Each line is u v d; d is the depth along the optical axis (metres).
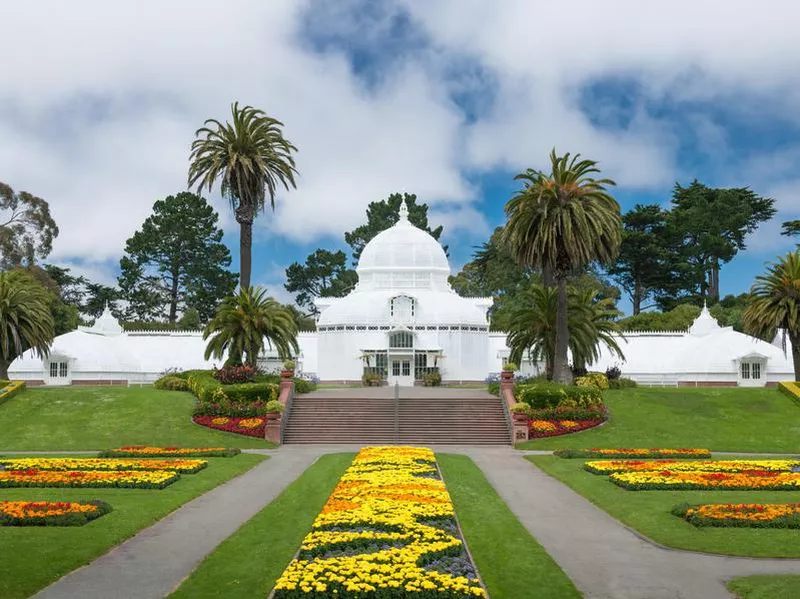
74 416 60.50
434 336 91.12
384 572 20.27
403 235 101.62
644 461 44.59
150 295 148.62
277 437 57.09
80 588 20.20
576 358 70.56
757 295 73.94
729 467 41.47
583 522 28.81
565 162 62.69
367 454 45.41
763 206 149.62
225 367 69.62
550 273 73.88
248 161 71.12
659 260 143.88
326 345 93.19
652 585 20.67
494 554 23.47
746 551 23.83
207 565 22.20
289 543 24.52
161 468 40.78
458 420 60.69
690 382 91.88
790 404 64.19
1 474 37.88
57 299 115.75
